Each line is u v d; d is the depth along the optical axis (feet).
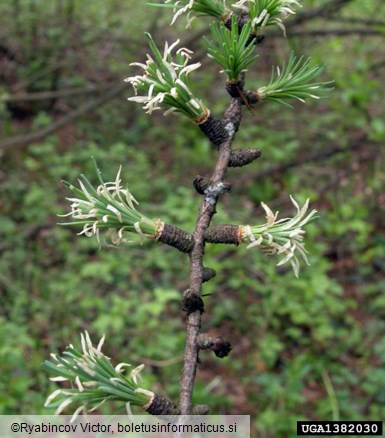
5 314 19.40
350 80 24.20
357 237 22.79
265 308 19.83
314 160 25.94
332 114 27.32
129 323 18.97
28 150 27.25
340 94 24.31
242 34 4.61
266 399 17.13
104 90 28.53
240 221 23.41
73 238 22.81
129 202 4.73
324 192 25.13
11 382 15.17
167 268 21.13
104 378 4.26
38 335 18.62
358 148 25.70
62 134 28.91
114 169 25.18
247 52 4.63
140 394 4.28
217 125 4.78
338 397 17.35
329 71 27.32
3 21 31.60
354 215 23.70
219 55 4.67
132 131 29.07
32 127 28.81
